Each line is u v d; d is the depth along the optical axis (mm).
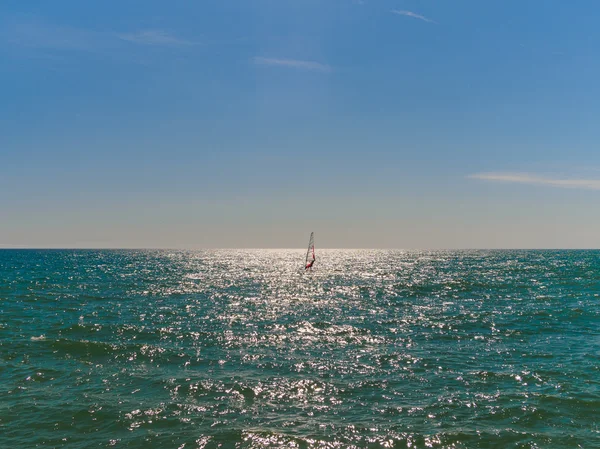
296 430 16219
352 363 25016
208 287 72312
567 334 33000
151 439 15492
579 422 16906
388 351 27891
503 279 85000
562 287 68812
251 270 125125
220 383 21281
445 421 17000
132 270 115375
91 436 15719
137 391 20125
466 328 35594
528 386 20969
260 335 32688
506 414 17641
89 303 49500
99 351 26797
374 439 15523
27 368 23219
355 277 96438
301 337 32125
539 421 17000
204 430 16172
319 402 19031
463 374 22922
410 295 60438
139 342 29688
